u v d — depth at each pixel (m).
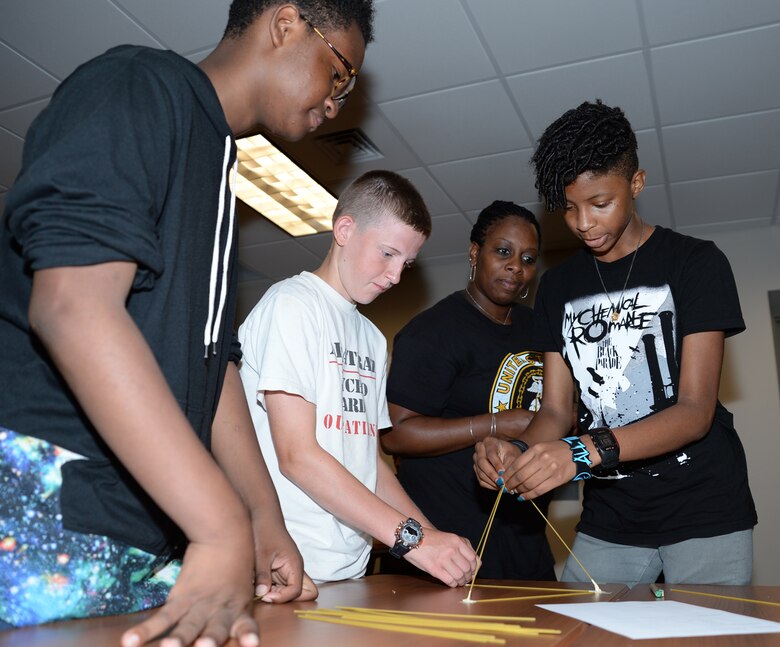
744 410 4.23
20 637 0.60
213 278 0.86
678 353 1.58
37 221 0.62
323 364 1.40
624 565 1.59
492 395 2.31
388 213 1.49
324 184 4.00
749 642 0.69
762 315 4.34
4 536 0.67
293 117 0.97
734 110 3.26
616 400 1.64
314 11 0.95
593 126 1.50
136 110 0.71
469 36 2.80
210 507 0.62
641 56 2.90
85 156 0.65
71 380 0.61
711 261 1.57
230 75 0.91
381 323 5.13
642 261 1.65
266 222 4.49
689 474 1.55
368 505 1.21
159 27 2.73
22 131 3.39
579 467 1.36
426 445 2.21
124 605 0.75
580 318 1.71
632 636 0.71
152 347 0.74
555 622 0.79
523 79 3.06
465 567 1.18
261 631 0.70
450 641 0.65
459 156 3.70
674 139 3.51
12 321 0.72
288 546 0.99
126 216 0.65
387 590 1.14
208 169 0.84
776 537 4.01
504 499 2.13
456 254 4.95
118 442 0.61
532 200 4.16
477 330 2.38
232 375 1.06
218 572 0.62
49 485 0.69
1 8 2.64
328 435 1.38
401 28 2.75
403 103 3.25
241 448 1.02
